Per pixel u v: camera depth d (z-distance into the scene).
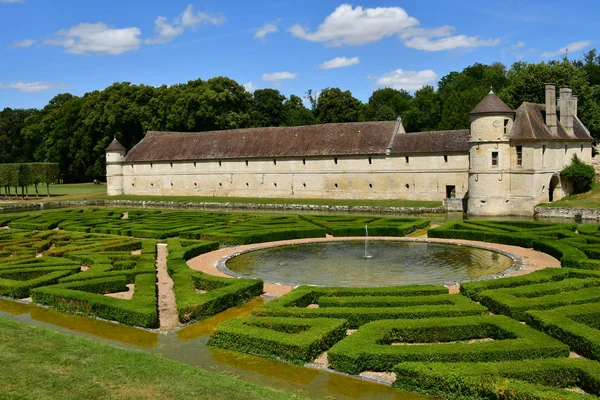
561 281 22.00
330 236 41.09
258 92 133.12
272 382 14.82
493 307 19.83
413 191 69.75
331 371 15.33
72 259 31.41
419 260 30.92
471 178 57.41
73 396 12.42
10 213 71.94
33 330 17.58
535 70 71.56
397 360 14.96
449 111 105.94
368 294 21.53
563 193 59.06
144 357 15.16
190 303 20.70
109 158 93.19
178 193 88.31
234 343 17.17
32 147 142.88
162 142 92.25
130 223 47.66
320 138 77.81
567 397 11.73
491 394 12.60
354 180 73.69
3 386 12.84
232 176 83.00
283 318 18.14
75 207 80.00
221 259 31.91
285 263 30.92
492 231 37.56
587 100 70.69
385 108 123.94
